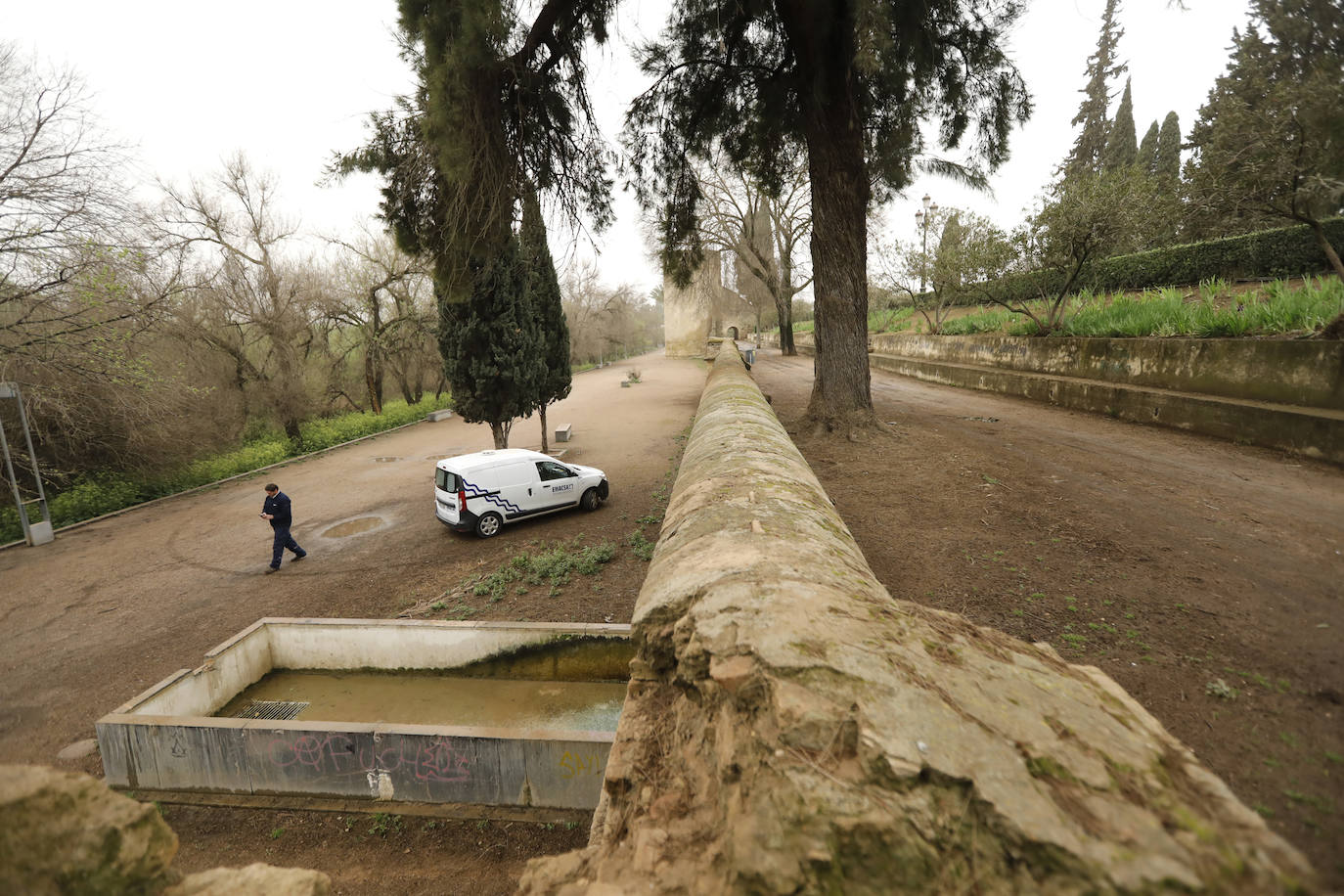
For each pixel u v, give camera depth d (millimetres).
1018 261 17406
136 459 15219
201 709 5887
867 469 9117
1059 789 1396
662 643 2611
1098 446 9805
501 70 8703
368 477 16641
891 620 2176
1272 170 9484
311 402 22906
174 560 10422
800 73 10500
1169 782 1457
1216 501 6641
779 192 15133
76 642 7535
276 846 4344
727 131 13648
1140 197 13789
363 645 6711
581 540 10023
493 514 10617
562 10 9273
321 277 25938
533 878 2109
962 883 1293
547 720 5852
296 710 6109
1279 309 10812
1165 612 4234
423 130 8586
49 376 13148
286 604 8367
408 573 9203
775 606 2184
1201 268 16906
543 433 18047
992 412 14133
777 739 1641
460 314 13711
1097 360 14406
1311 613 4086
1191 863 1191
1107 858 1209
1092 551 5484
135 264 14250
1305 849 2115
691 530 3488
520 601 7777
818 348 11477
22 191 12336
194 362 18672
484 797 4582
